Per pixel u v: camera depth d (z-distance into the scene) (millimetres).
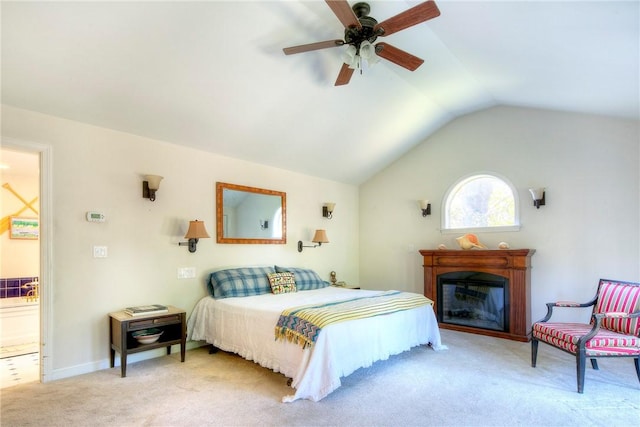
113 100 3066
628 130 3938
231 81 3258
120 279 3398
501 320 4488
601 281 3387
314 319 2785
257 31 2861
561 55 2699
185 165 3951
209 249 4133
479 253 4602
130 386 2852
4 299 4352
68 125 3119
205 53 2904
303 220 5352
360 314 3025
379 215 6078
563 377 3051
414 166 5684
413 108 4660
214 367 3305
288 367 2830
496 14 2357
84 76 2768
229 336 3459
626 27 2057
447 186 5320
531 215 4551
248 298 3771
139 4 2375
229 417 2352
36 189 4836
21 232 4680
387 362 3451
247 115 3750
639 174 3861
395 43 3291
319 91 3773
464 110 5012
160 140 3732
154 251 3654
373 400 2607
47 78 2691
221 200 4254
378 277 6047
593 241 4109
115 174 3398
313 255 5480
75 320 3107
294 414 2393
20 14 2221
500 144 4844
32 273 4746
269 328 3064
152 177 3510
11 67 2527
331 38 3143
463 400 2607
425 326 3787
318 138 4574
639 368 2838
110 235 3346
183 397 2650
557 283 4320
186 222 3928
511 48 2854
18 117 2852
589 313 4098
